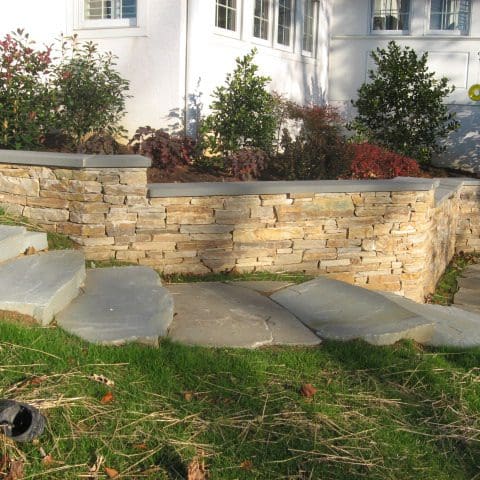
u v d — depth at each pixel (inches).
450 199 345.4
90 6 326.3
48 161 210.5
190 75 309.4
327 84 478.6
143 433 122.0
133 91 319.0
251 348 158.6
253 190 225.1
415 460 123.6
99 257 213.3
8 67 255.9
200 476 111.3
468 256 382.6
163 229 218.2
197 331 165.6
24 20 312.0
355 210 243.1
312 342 164.4
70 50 324.8
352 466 119.3
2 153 216.1
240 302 190.7
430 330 177.5
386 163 329.7
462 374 159.9
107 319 159.2
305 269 238.8
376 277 252.4
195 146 289.4
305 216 235.3
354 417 134.9
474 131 458.9
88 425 122.5
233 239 226.5
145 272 194.9
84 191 208.8
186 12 306.8
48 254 189.6
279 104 340.5
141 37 314.2
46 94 263.4
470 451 128.6
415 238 257.4
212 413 130.3
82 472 111.4
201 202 220.7
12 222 213.0
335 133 316.8
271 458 119.2
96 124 285.0
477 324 206.8
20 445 115.3
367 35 467.8
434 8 464.4
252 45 367.9
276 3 392.2
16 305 153.3
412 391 148.5
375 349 165.0
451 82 461.7
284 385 143.9
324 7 460.8
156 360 144.6
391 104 400.2
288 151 287.6
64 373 135.6
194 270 223.6
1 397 126.0
